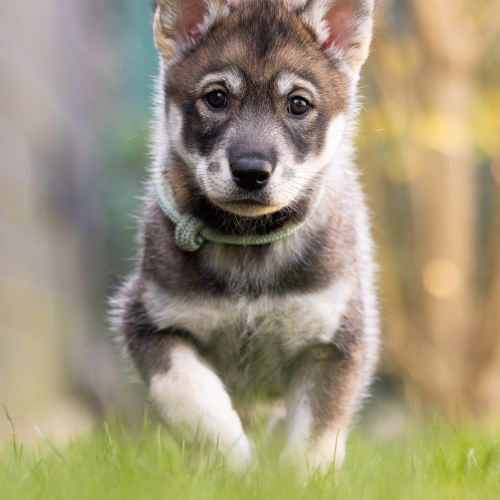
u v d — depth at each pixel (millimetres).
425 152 15836
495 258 16438
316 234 5766
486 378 15789
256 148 5332
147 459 5043
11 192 10656
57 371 12398
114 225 17031
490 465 5164
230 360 6039
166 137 6051
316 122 5832
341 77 6172
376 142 16125
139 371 5816
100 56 18953
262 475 4730
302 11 5895
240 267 5656
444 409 11266
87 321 15516
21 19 11688
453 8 15352
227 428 5164
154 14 6191
